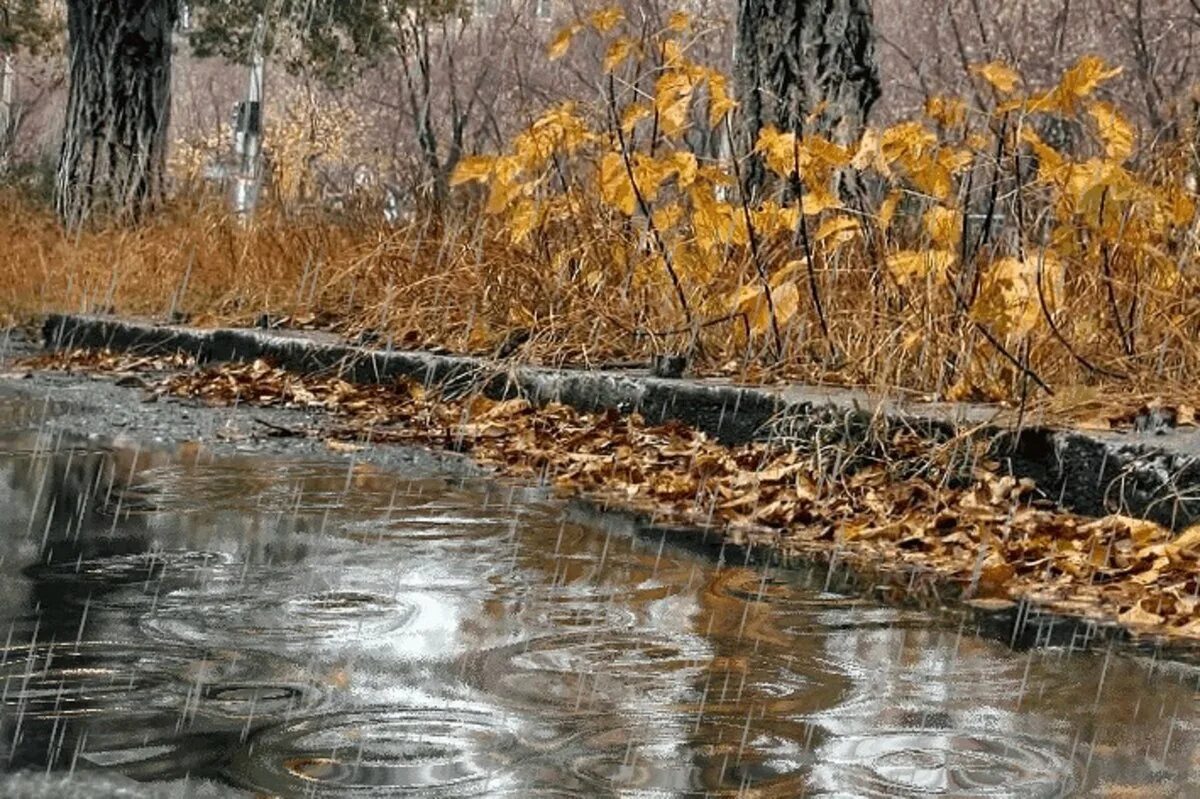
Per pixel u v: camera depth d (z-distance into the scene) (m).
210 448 7.66
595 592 4.67
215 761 3.00
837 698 3.56
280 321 11.69
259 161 14.84
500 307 9.79
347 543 5.32
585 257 9.38
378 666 3.73
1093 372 6.86
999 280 6.33
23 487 6.35
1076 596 4.75
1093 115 6.88
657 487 6.57
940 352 7.22
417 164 12.38
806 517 5.95
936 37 23.38
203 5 31.11
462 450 7.79
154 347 11.91
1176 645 4.17
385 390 9.48
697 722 3.34
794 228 7.78
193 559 4.97
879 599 4.68
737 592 4.73
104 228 16.17
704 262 8.30
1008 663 3.94
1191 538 5.12
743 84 10.65
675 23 8.45
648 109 8.22
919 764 3.08
